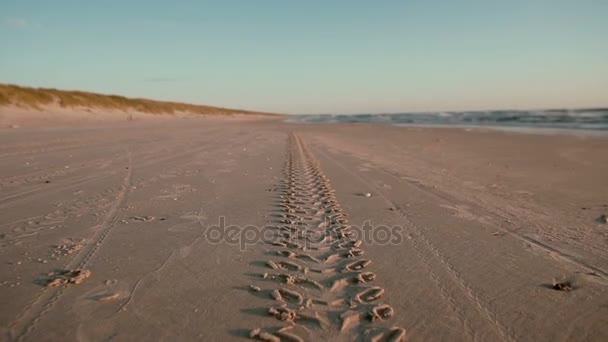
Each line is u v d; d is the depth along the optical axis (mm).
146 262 3264
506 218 4707
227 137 16297
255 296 2740
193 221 4398
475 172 8125
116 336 2236
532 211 5043
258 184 6461
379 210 5004
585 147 12680
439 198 5703
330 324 2418
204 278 3002
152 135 16312
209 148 11656
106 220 4352
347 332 2338
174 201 5238
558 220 4648
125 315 2457
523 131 20469
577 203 5480
